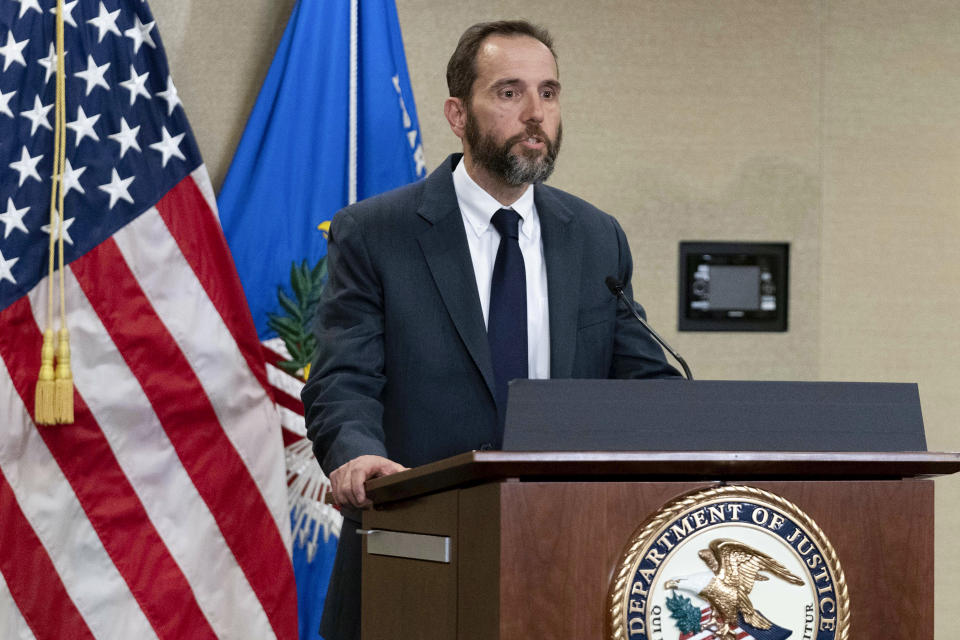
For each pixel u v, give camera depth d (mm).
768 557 2023
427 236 3125
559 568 1956
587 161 5543
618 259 3328
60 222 4605
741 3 5680
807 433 2123
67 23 4730
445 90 5414
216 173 5207
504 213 3182
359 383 2986
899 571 2109
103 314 4625
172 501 4645
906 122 5746
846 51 5730
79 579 4531
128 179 4734
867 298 5691
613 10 5586
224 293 4773
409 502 2426
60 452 4555
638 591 1963
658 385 2080
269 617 4680
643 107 5594
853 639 2074
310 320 4898
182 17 5227
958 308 5746
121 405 4609
